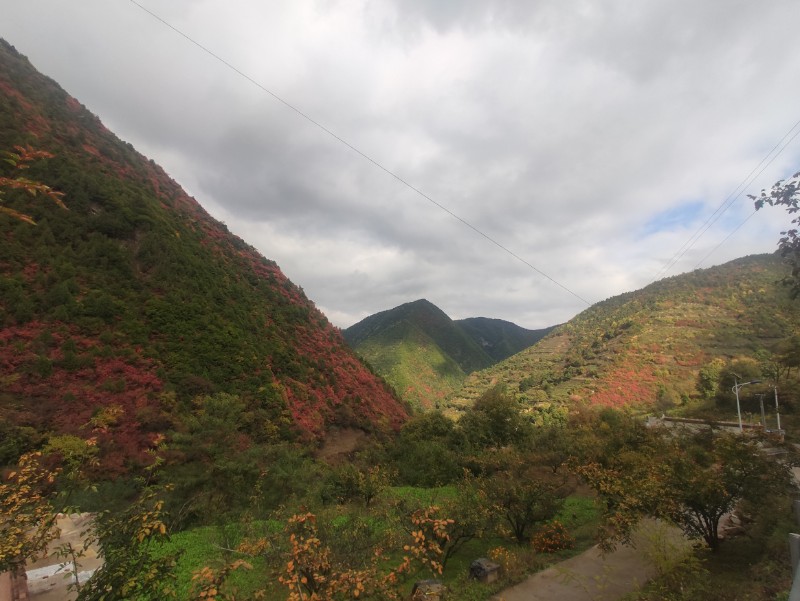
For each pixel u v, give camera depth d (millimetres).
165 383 28891
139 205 41906
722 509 10141
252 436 30484
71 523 12398
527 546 12227
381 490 18859
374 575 5621
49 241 32188
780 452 11367
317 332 53500
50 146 39344
